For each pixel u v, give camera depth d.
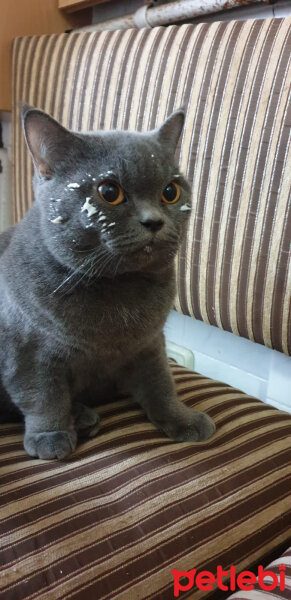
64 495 0.34
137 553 0.31
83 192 0.33
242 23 0.54
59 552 0.30
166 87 0.59
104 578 0.30
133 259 0.34
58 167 0.35
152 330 0.40
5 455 0.40
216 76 0.55
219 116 0.55
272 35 0.51
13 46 0.79
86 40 0.69
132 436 0.42
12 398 0.41
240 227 0.55
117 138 0.36
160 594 0.30
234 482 0.38
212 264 0.58
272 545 0.37
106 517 0.33
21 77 0.78
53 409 0.40
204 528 0.34
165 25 0.69
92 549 0.31
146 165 0.34
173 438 0.42
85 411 0.44
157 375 0.45
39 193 0.37
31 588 0.28
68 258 0.35
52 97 0.73
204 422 0.43
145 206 0.33
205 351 0.70
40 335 0.38
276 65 0.50
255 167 0.52
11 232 0.46
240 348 0.65
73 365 0.40
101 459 0.39
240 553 0.35
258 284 0.54
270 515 0.37
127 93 0.63
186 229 0.40
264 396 0.64
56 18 0.83
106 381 0.46
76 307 0.36
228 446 0.42
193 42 0.57
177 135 0.40
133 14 0.71
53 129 0.34
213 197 0.57
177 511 0.34
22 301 0.37
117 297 0.37
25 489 0.35
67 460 0.39
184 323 0.71
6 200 0.94
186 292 0.63
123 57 0.64
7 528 0.31
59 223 0.34
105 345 0.38
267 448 0.42
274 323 0.54
